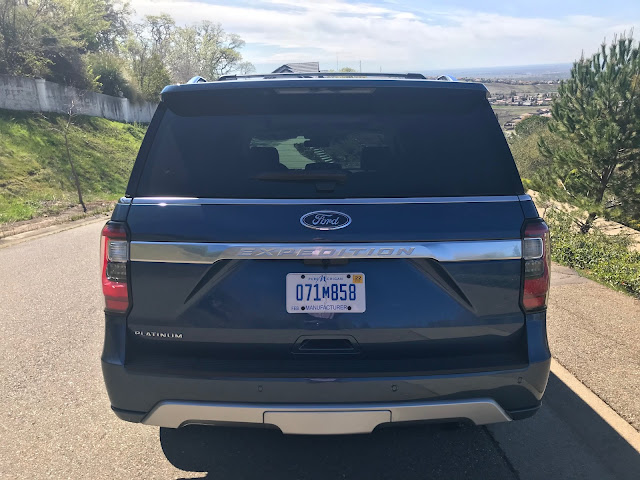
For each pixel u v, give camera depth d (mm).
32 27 27453
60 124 25406
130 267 2381
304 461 2971
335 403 2348
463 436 3217
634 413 3391
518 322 2420
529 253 2373
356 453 3047
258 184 2389
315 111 2594
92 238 10133
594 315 5125
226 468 2910
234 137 2529
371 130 2551
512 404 2438
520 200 2406
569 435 3203
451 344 2404
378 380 2322
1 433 3250
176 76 62969
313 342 2389
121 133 30234
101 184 21641
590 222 12141
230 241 2305
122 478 2824
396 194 2377
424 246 2311
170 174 2443
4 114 22734
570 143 14000
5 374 4055
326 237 2293
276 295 2348
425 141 2520
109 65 35688
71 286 6531
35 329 5016
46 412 3508
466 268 2340
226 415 2377
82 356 4398
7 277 7000
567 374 3914
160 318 2395
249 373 2332
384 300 2350
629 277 6281
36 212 14008
